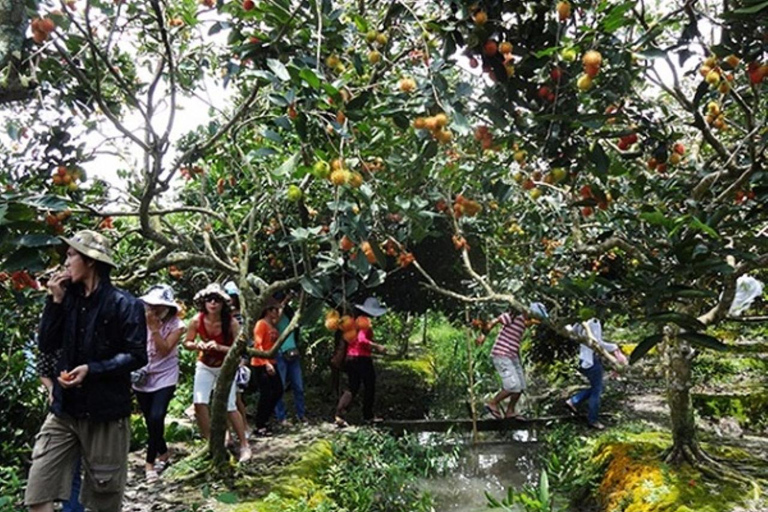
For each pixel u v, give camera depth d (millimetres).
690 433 4461
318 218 5547
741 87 3541
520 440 6602
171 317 4777
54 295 2988
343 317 2746
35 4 2686
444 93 2363
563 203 4820
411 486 5340
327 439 5891
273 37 2635
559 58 2301
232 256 5594
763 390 6383
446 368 9914
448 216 4977
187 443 5887
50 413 3076
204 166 5648
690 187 3195
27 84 2283
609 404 7035
